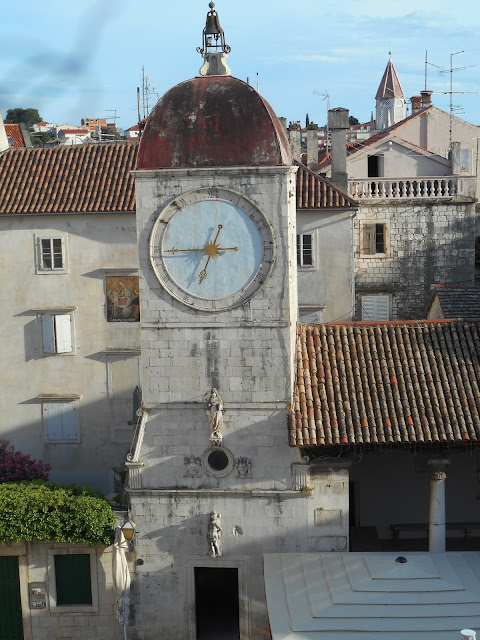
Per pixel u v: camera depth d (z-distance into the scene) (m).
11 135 69.00
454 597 26.08
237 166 28.31
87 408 46.97
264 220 28.61
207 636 31.14
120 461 46.91
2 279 46.53
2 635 32.03
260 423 29.58
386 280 56.38
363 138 81.88
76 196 45.94
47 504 30.09
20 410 47.31
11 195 46.41
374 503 34.62
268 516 29.81
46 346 46.53
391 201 55.66
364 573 27.39
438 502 29.75
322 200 47.88
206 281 29.12
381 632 24.73
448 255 56.19
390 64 89.06
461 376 30.59
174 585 30.53
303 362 31.12
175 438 29.98
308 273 48.72
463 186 56.06
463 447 29.44
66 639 31.55
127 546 30.16
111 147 48.72
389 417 29.23
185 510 30.11
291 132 62.78
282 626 25.53
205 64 29.45
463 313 39.41
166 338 29.58
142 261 29.27
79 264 46.16
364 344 31.84
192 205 28.83
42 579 31.23
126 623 30.73
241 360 29.38
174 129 28.64
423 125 67.25
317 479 29.58
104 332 46.47
